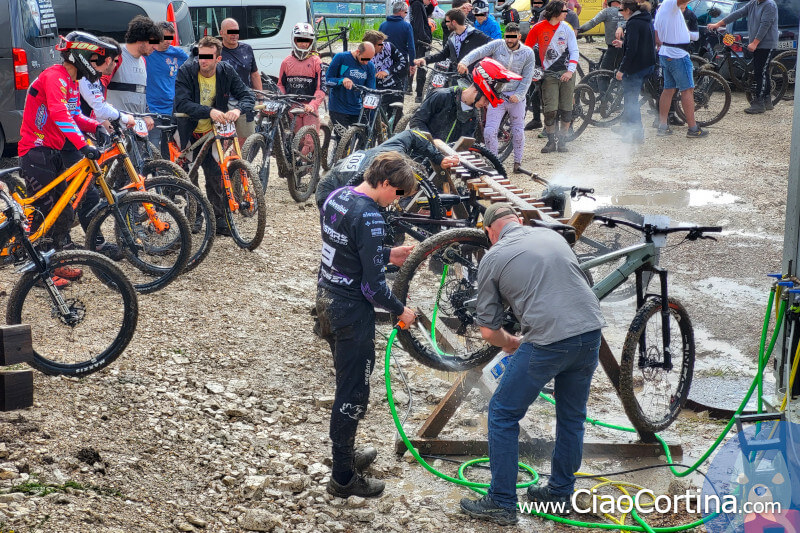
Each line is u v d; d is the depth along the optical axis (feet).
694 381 18.29
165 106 29.43
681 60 40.45
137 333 18.85
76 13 36.22
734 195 31.83
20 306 16.28
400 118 37.60
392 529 13.16
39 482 12.26
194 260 22.25
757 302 22.44
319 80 32.99
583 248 23.81
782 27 49.26
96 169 20.31
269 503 13.48
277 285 22.94
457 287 16.85
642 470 15.42
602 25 73.26
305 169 30.86
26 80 30.78
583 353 12.93
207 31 46.85
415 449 15.52
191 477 13.80
